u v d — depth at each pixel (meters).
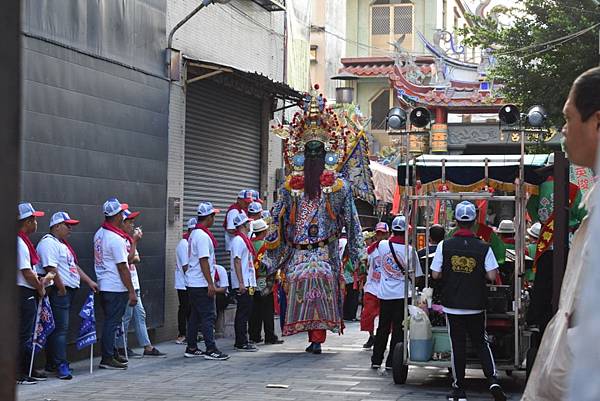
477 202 13.06
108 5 14.04
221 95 18.78
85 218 13.36
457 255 10.21
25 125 11.94
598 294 1.83
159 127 15.68
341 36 39.19
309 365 13.55
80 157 13.23
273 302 16.58
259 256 15.88
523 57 21.47
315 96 15.90
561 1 20.97
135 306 13.87
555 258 8.89
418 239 14.45
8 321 1.82
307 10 24.69
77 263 13.17
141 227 15.09
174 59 16.20
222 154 18.89
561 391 2.82
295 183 15.66
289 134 15.93
